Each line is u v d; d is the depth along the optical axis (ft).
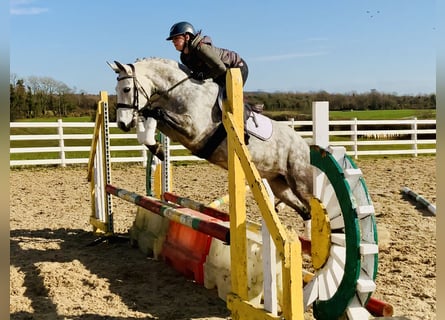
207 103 17.54
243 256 12.33
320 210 11.74
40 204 32.96
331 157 11.35
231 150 12.16
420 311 14.17
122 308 14.70
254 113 18.13
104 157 23.04
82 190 38.73
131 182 42.45
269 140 18.15
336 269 11.50
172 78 17.84
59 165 53.42
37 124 51.31
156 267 19.04
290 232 10.44
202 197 34.71
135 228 22.11
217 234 13.44
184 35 17.56
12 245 22.31
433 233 23.58
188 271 17.75
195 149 17.99
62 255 20.72
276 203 22.29
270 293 11.34
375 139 74.90
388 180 42.47
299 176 18.92
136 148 53.72
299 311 10.23
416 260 19.02
